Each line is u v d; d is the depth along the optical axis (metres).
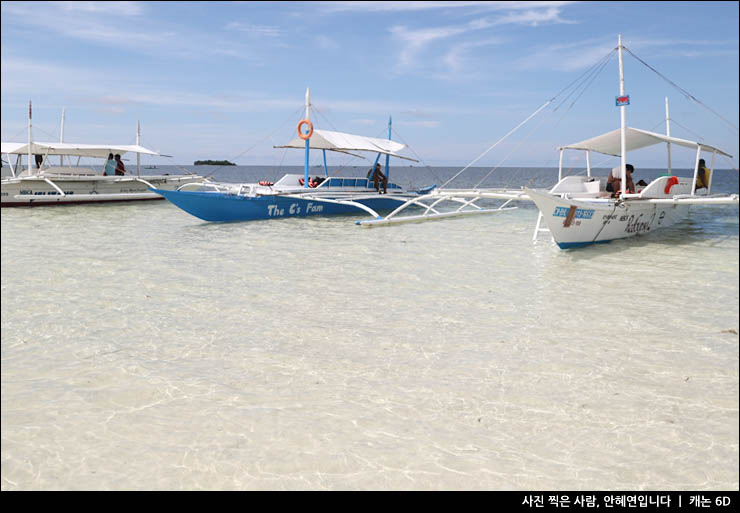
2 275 7.72
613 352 4.79
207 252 9.88
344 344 4.96
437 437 3.29
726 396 3.87
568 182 12.99
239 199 14.65
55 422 3.39
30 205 18.70
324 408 3.65
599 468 2.97
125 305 6.21
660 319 5.83
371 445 3.18
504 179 72.56
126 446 3.13
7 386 3.93
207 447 3.14
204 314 5.89
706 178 14.73
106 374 4.18
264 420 3.47
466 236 12.52
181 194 13.54
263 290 7.00
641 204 11.97
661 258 9.77
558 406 3.71
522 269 8.61
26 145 18.81
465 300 6.59
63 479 2.81
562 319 5.82
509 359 4.61
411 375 4.25
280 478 2.85
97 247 10.35
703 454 3.10
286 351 4.77
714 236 13.05
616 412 3.62
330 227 14.05
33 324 5.44
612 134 12.46
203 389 3.93
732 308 6.27
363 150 17.41
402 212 19.42
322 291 6.97
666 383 4.11
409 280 7.69
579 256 9.90
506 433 3.34
